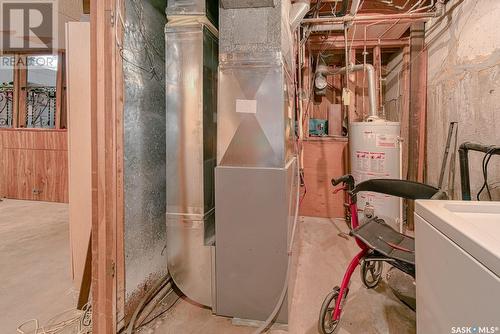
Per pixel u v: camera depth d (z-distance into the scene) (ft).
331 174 12.09
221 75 5.44
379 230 6.04
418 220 2.87
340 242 9.62
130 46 5.35
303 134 12.43
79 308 5.99
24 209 13.37
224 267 5.65
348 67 11.03
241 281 5.61
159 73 6.49
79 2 9.95
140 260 5.90
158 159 6.52
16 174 15.10
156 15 6.32
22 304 6.22
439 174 9.67
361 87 14.24
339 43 12.37
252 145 5.41
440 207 2.71
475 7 7.58
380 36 11.88
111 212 4.98
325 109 15.02
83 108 6.54
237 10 5.36
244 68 5.37
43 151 14.65
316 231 10.63
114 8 4.81
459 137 8.38
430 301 2.57
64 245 9.27
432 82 10.20
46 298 6.44
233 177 5.44
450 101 8.95
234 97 5.42
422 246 2.76
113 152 4.94
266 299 5.55
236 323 5.70
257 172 5.36
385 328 5.51
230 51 5.41
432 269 2.54
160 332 5.46
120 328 5.28
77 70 6.50
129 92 5.37
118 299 5.20
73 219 6.66
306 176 12.28
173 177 5.81
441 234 2.39
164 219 6.86
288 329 5.47
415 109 10.81
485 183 6.34
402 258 5.04
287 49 6.33
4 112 17.02
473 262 1.94
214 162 6.40
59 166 14.49
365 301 6.34
